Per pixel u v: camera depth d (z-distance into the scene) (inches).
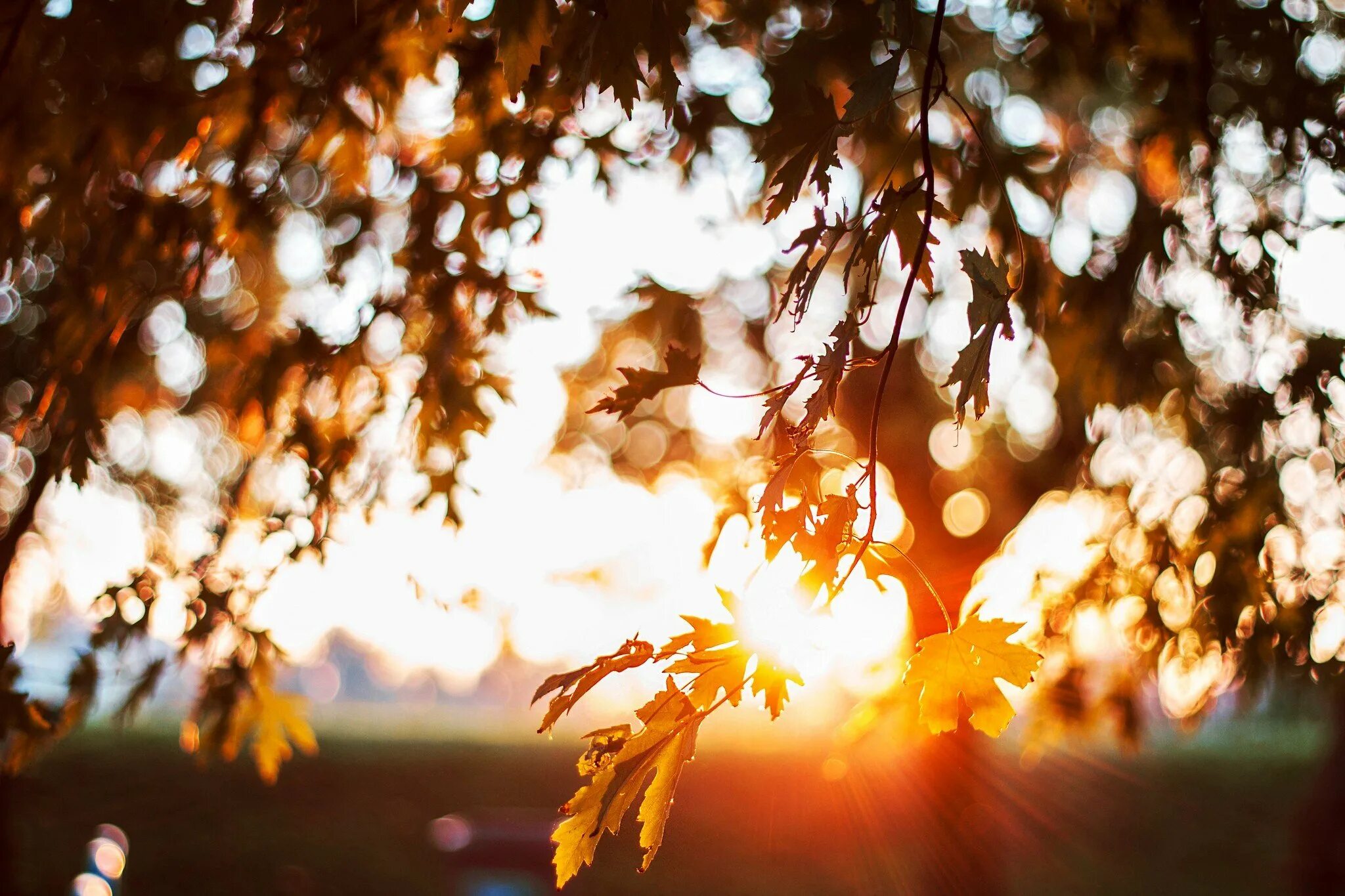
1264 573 148.8
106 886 238.1
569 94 85.4
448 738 754.2
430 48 106.3
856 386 262.5
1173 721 166.4
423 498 137.9
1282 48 133.1
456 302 132.5
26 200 118.6
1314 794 317.7
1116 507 170.6
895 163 53.2
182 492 234.4
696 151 151.9
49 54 112.1
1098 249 157.9
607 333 275.6
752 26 144.3
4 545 123.6
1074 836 528.1
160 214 121.5
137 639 126.9
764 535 51.7
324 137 119.5
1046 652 172.9
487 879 267.1
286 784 544.4
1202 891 481.4
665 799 57.1
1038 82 150.0
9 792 294.5
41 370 128.1
